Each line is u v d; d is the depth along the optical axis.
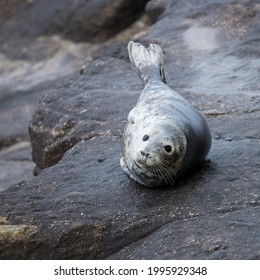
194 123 14.48
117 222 13.95
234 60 21.75
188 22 24.45
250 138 16.39
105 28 37.25
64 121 19.75
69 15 37.91
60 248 13.91
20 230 14.07
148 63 16.44
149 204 14.20
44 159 19.59
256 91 19.52
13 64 37.91
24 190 15.62
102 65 22.83
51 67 37.25
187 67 21.70
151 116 14.35
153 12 27.16
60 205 14.79
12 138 30.52
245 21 23.88
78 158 16.95
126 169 14.95
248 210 13.48
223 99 19.03
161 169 14.03
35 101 34.19
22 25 39.12
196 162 14.80
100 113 19.36
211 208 13.73
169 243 13.00
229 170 14.80
